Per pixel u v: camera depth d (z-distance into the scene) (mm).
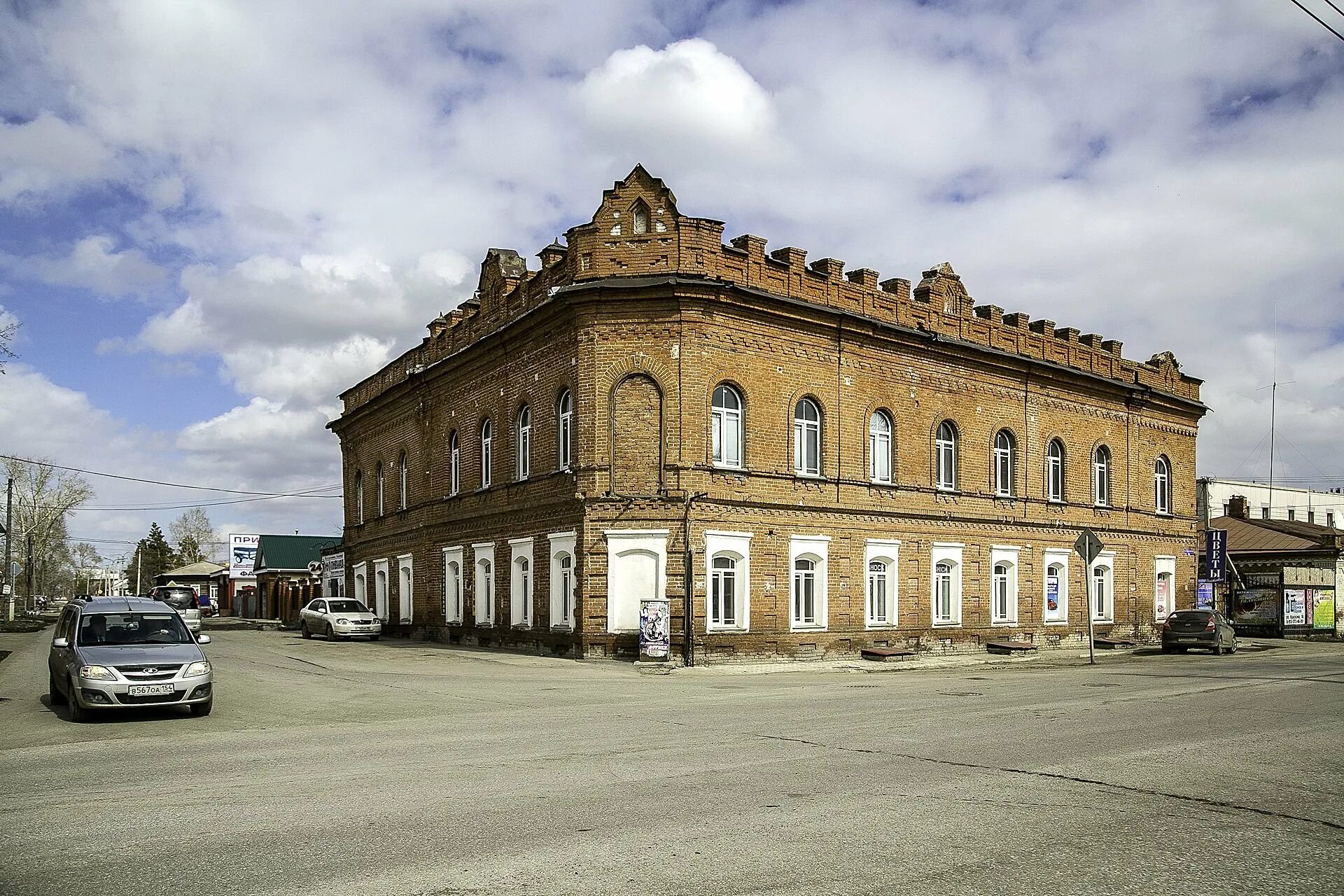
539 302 29781
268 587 75312
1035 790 9445
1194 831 7949
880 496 31141
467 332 35156
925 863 7035
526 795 9250
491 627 32375
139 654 15617
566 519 27984
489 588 33188
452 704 17453
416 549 39000
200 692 15609
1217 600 44938
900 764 10812
